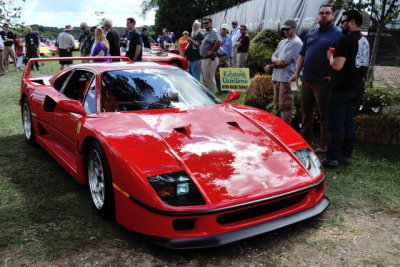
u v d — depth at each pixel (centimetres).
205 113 279
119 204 218
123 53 1062
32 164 364
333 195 290
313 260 202
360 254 208
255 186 204
